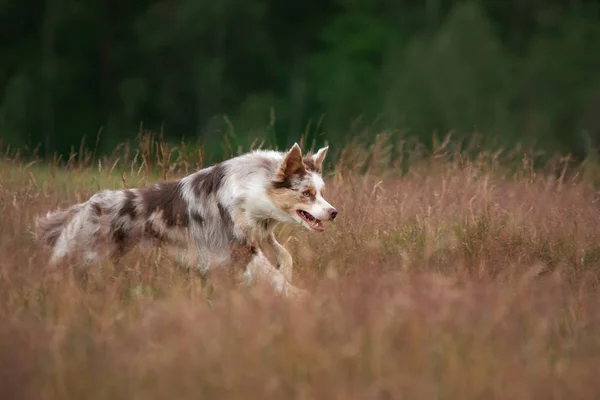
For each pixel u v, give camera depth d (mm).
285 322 12422
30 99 84188
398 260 16781
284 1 96562
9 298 14219
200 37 89375
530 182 23188
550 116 69375
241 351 11516
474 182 22484
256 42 90250
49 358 11695
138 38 91000
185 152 22438
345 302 13023
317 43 95625
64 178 22828
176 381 10930
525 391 11078
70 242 17625
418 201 21422
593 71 74625
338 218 19609
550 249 18734
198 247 17422
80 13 89625
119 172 22125
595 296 15820
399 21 89000
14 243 16703
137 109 85875
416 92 68375
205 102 85875
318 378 10953
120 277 15766
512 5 87250
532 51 77625
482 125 65188
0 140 24953
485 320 12609
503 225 19969
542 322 12672
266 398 10688
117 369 11305
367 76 82000
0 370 11070
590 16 86000
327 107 81625
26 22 93750
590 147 28328
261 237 17562
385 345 11742
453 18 74125
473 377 11258
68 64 88875
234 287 16156
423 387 10883
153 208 17766
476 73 69625
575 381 11492
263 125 77375
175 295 14133
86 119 87188
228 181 17219
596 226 20219
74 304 13734
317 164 17766
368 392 10781
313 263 17547
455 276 15258
